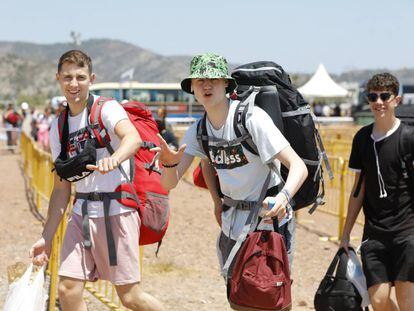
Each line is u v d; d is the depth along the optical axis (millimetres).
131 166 5301
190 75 4973
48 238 5465
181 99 57531
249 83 5254
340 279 5539
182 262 10320
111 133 5207
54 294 7320
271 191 5070
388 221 5543
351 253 5695
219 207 5609
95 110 5211
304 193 5270
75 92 5188
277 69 5258
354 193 5805
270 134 4887
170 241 11836
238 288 4773
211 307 7941
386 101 5484
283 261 4762
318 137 5434
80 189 5301
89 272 5281
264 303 4699
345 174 12469
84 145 5223
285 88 5223
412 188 5516
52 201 5570
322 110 55312
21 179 21672
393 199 5523
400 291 5496
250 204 5094
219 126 5059
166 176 5234
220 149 5090
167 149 5059
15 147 37312
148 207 5375
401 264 5469
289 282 4820
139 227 5344
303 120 5195
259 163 5055
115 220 5195
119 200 5203
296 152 5215
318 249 11398
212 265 10227
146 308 5309
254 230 5000
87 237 5180
